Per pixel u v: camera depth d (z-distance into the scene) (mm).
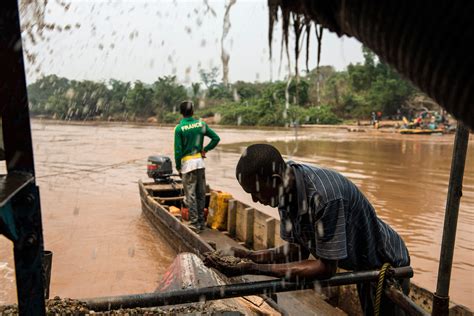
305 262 2176
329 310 4180
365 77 47062
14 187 1295
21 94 1415
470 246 7461
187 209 7527
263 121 40156
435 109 41469
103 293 5492
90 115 37000
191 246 5867
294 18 1359
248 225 6551
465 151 2479
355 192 2197
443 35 907
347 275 2268
